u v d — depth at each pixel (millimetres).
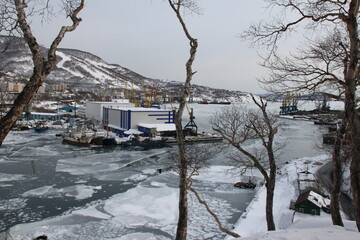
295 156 52156
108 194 30141
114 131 79062
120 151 54656
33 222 23094
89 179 35500
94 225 22812
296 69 10766
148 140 60688
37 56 6418
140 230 22125
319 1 9578
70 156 48844
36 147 55938
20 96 6227
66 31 6930
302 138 73625
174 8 9398
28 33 6465
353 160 8328
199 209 26266
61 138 67438
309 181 34312
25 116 97375
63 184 33219
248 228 21922
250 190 31844
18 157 46812
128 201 28109
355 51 8211
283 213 24188
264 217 23828
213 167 40781
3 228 21922
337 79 10062
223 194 30438
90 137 62125
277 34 10578
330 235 6535
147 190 31531
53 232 21469
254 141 65500
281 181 34438
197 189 31906
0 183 32906
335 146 11391
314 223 14516
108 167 41656
